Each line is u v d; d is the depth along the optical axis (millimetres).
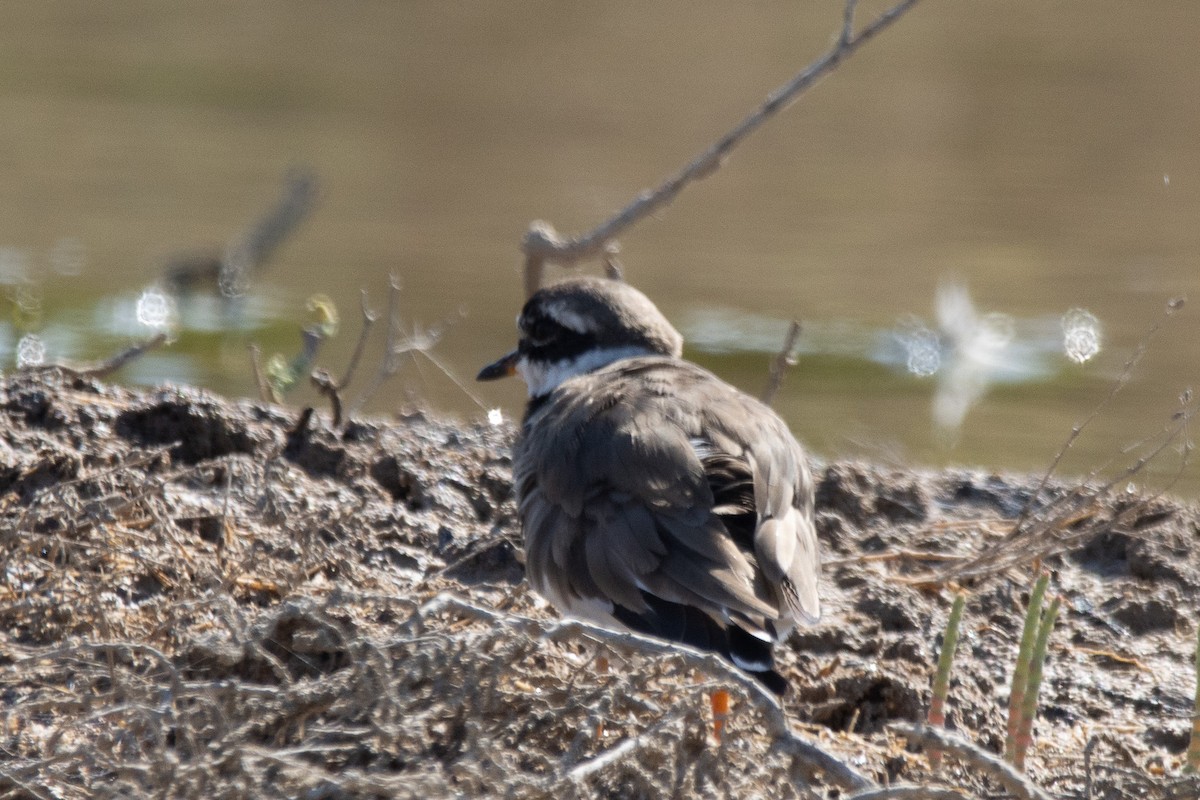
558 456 8773
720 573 7945
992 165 27016
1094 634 10461
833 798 7984
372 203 24219
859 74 32625
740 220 24438
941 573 10766
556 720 7402
